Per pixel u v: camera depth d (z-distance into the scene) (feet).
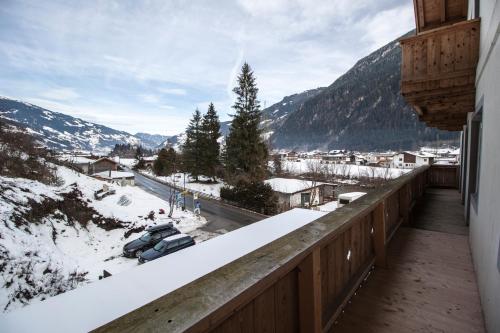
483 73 9.98
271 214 69.21
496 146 6.83
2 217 35.40
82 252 42.55
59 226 45.93
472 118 13.65
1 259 26.86
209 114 123.24
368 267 8.90
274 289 4.33
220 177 127.34
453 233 13.91
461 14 20.27
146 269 9.56
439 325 6.62
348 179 133.80
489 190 7.52
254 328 3.79
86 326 6.40
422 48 13.51
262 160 93.91
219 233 52.31
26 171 70.69
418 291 8.21
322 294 6.07
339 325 6.56
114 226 53.72
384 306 7.39
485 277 7.20
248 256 3.88
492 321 5.97
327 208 75.41
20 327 6.26
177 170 156.56
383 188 11.26
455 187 29.12
